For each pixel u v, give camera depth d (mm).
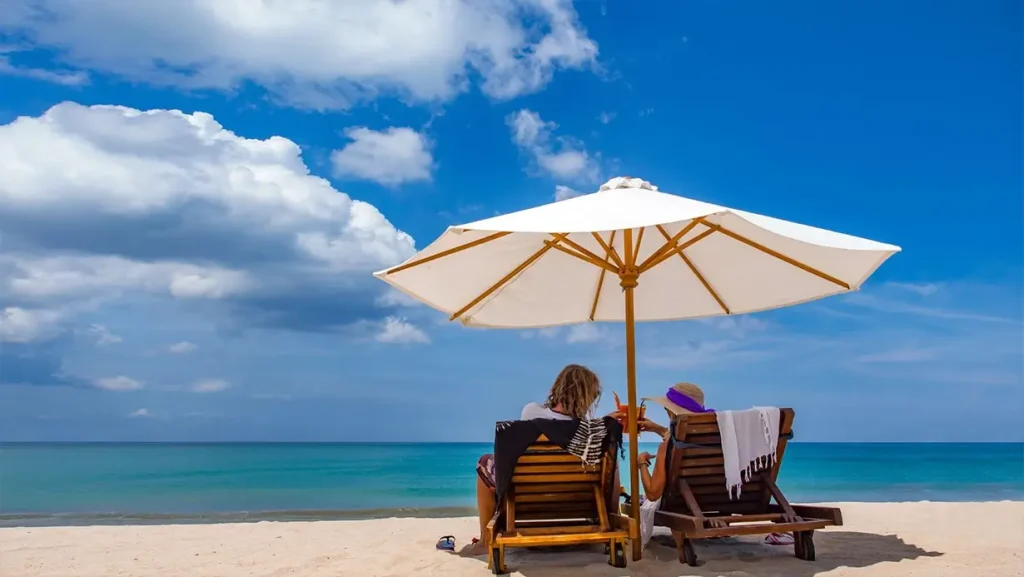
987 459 48781
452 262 5172
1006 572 4418
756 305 6055
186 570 4914
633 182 5016
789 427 4715
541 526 4855
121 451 66812
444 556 5152
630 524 4477
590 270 6086
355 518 11773
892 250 4188
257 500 20141
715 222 5094
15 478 30422
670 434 4605
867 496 19469
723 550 5035
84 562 5219
